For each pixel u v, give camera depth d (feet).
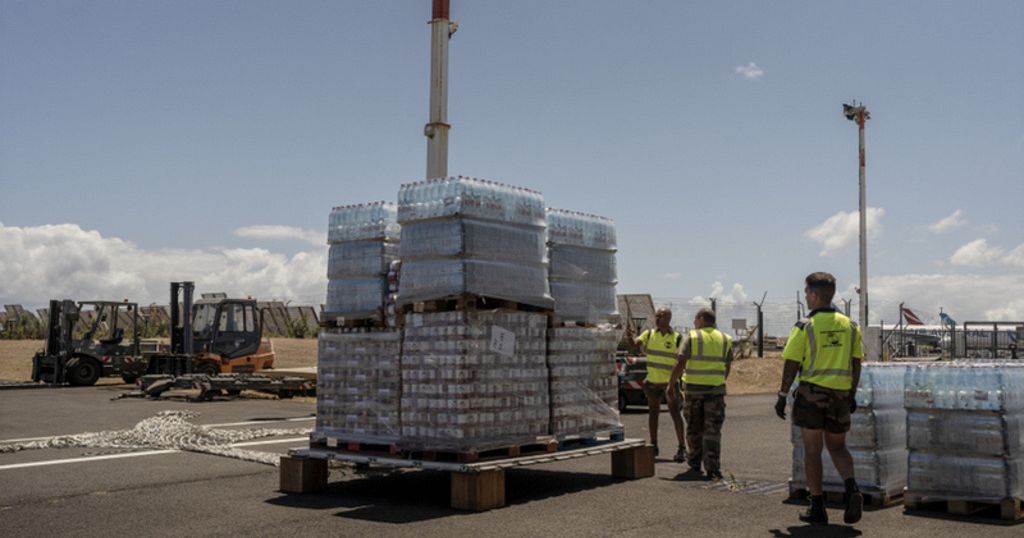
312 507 26.63
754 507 26.73
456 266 26.94
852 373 24.29
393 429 28.30
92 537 22.80
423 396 27.43
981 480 25.23
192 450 39.81
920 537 22.66
